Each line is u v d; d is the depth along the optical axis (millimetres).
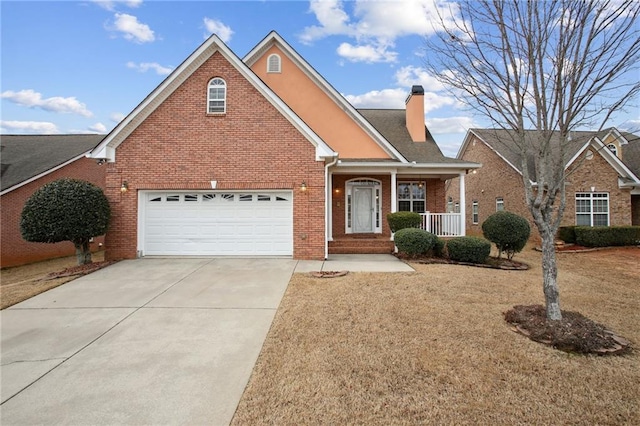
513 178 17156
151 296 6531
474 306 5840
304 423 2840
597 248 13805
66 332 4914
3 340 4668
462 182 12719
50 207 8695
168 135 10305
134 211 10250
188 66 10219
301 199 10406
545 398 3164
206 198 10570
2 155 18172
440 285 7211
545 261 4992
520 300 6215
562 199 4938
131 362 3994
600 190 15328
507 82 5109
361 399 3170
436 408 3020
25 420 2953
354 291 6758
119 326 5109
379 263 9789
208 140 10352
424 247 10109
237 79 10406
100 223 9367
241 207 10570
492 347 4234
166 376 3660
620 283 7836
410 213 11750
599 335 4371
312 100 13242
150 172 10273
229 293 6695
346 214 13875
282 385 3432
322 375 3607
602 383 3406
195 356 4121
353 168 12422
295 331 4809
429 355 4027
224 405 3125
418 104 14781
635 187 15461
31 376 3701
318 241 10375
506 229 9773
